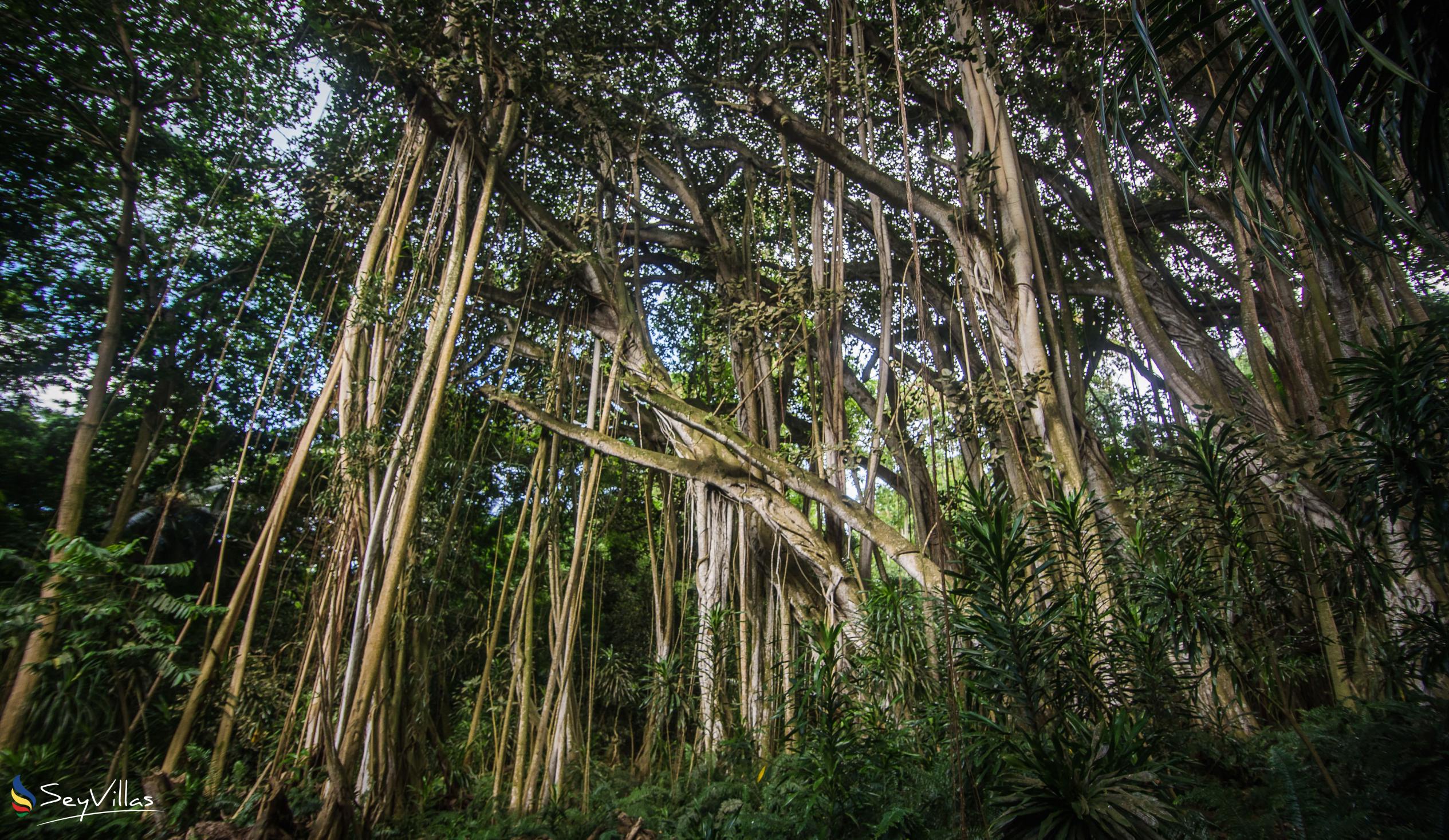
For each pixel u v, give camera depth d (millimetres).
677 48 13398
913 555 8375
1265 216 3850
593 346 12148
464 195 8516
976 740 4305
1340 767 4113
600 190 12695
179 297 12070
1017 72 9969
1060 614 4598
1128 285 8812
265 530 7117
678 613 12148
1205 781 4363
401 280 11023
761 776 7426
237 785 6473
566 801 8070
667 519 11656
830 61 10523
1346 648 5609
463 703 11641
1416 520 4250
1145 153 10461
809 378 12203
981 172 9031
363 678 6203
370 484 7375
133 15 10000
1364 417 4520
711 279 13867
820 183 11867
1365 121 3674
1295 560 4980
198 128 11336
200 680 6406
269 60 11109
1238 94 3629
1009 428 8055
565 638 9016
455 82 8570
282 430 12664
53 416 11781
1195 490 5023
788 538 9961
